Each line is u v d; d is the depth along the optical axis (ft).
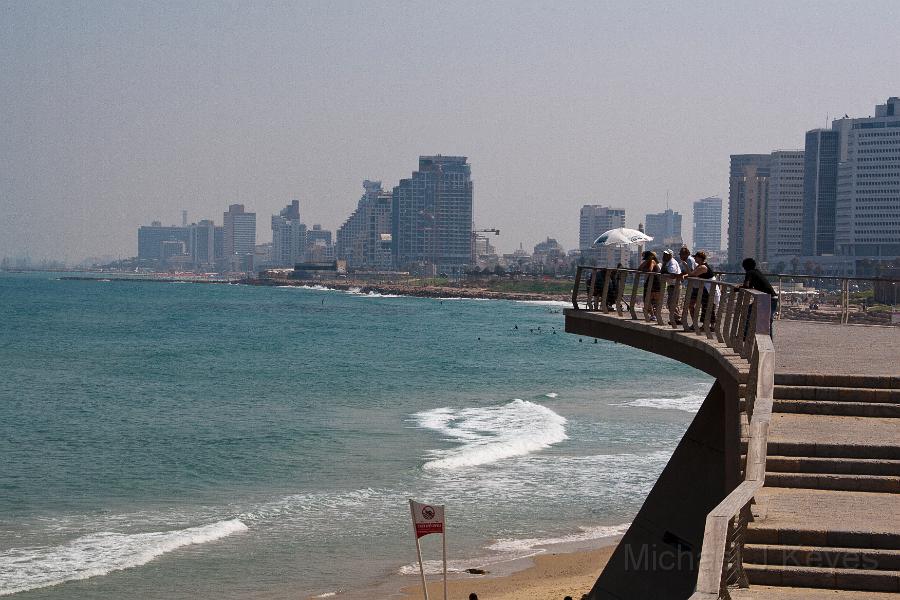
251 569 110.11
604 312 85.05
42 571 107.96
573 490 145.59
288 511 135.44
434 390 285.23
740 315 59.00
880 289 106.52
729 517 31.14
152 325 621.72
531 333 595.06
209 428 207.51
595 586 68.80
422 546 119.75
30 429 205.67
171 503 139.85
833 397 56.03
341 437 194.39
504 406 243.40
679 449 68.59
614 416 222.28
